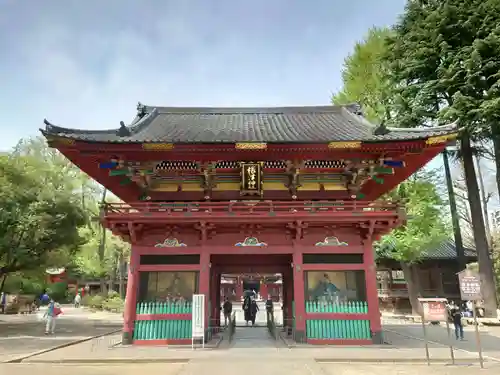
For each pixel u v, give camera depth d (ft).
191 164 62.23
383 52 114.01
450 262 133.69
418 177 105.70
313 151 58.39
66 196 99.35
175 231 59.98
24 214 89.76
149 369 41.32
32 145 115.24
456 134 56.59
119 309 146.00
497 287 128.16
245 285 245.65
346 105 84.94
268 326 79.56
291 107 86.63
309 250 59.06
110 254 174.40
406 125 107.65
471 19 96.84
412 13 112.57
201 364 41.98
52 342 63.62
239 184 64.90
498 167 102.73
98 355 48.01
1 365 44.11
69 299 212.02
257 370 38.99
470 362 44.42
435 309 45.03
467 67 93.20
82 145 55.57
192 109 85.71
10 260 95.30
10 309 140.87
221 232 60.39
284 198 64.34
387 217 57.31
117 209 59.00
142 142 55.52
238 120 79.97
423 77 110.11
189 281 58.90
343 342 55.67
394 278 143.84
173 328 56.59
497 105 87.20
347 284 58.80
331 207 59.77
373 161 60.70
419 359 45.01
